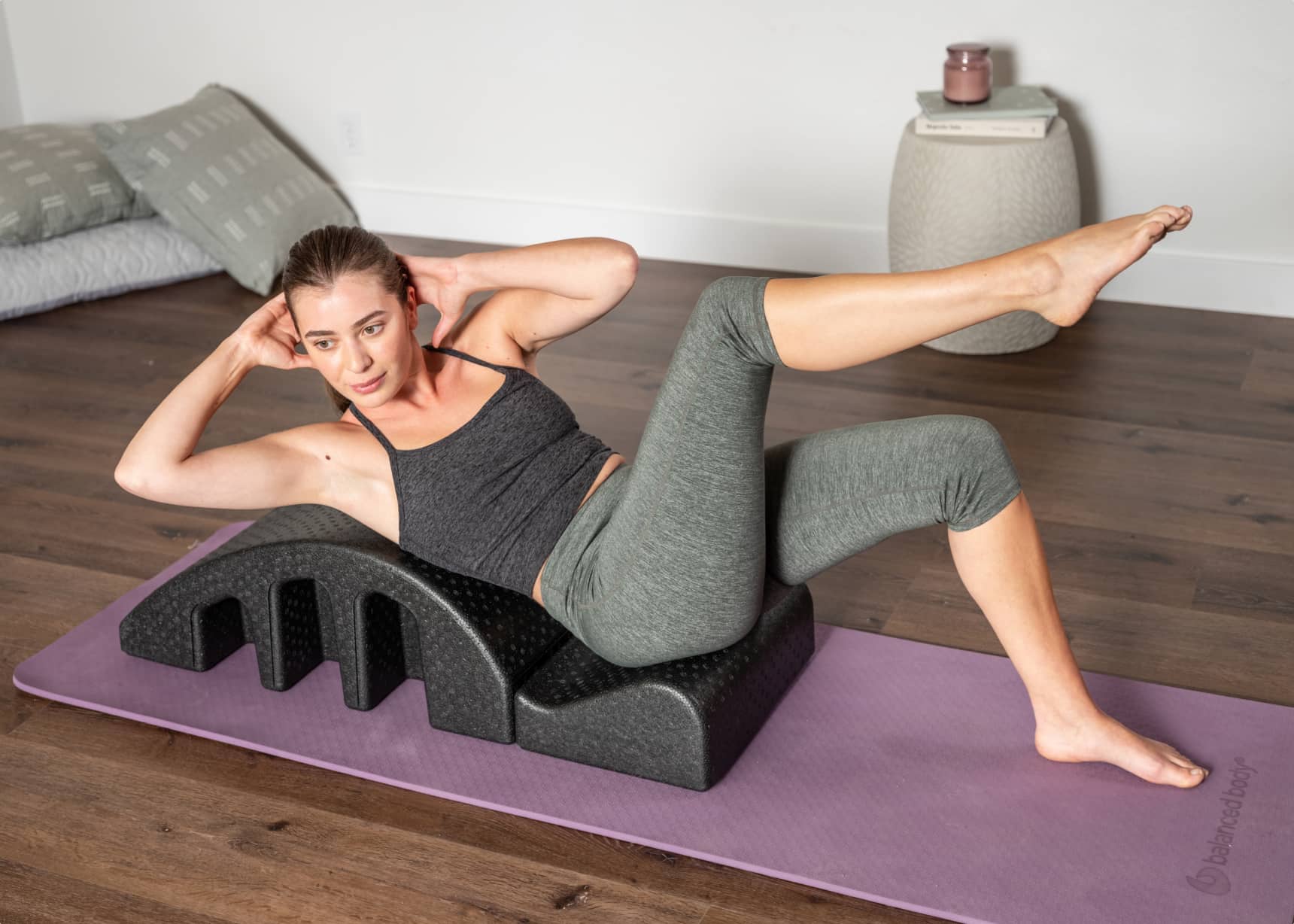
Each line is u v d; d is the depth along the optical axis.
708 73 3.96
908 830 1.78
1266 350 3.42
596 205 4.27
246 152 4.23
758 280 1.58
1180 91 3.51
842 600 2.38
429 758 1.97
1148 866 1.69
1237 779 1.85
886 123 3.82
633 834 1.79
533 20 4.11
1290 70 3.40
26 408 3.31
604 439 3.04
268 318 1.92
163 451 1.81
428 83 4.32
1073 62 3.58
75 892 1.75
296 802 1.91
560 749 1.94
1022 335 3.45
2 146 4.07
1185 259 3.66
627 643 1.80
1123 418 3.07
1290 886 1.64
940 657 2.17
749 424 1.63
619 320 3.75
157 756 2.02
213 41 4.54
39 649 2.31
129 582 2.51
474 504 1.85
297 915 1.70
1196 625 2.27
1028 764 1.89
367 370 1.74
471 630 1.91
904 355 3.49
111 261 4.06
